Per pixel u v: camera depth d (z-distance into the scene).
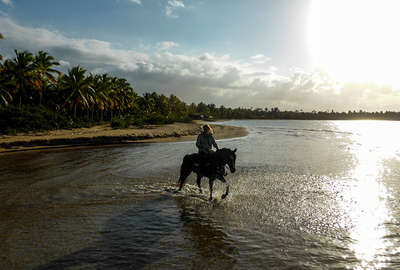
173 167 11.69
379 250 4.23
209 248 4.28
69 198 7.00
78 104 48.97
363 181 9.09
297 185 8.55
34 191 7.64
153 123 54.69
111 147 20.52
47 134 26.88
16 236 4.67
